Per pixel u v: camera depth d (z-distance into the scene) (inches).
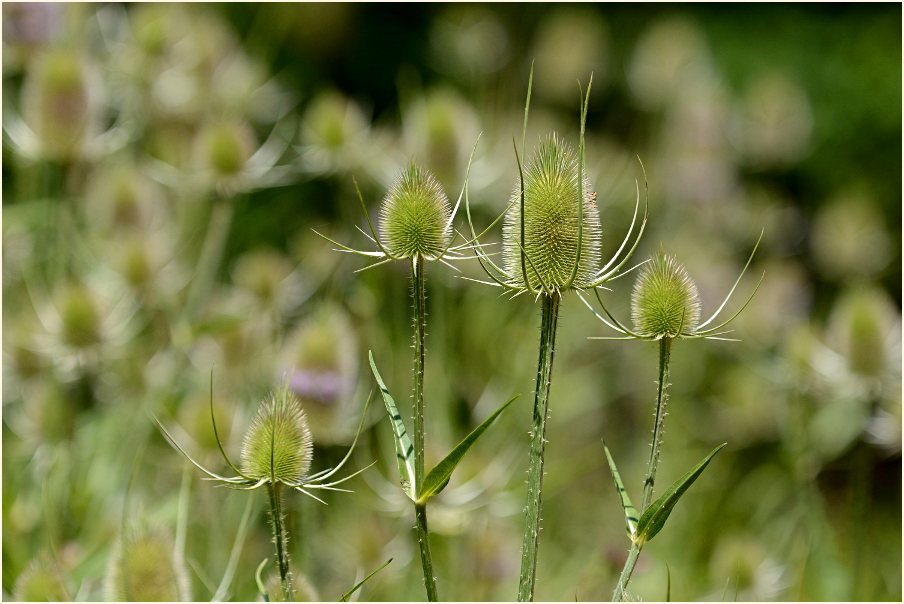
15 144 95.4
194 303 97.4
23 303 104.7
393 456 92.7
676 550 117.9
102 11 123.6
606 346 154.6
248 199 156.3
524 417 118.6
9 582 78.6
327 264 115.2
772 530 119.8
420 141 105.2
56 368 89.0
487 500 88.0
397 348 107.6
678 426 149.9
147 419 87.8
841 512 123.3
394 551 85.2
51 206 98.8
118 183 104.4
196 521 82.9
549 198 65.9
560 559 114.7
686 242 156.2
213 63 121.3
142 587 70.4
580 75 150.3
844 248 149.6
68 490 84.3
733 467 146.3
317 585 85.5
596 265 66.7
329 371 79.1
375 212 113.3
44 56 99.0
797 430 102.0
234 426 80.1
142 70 113.8
